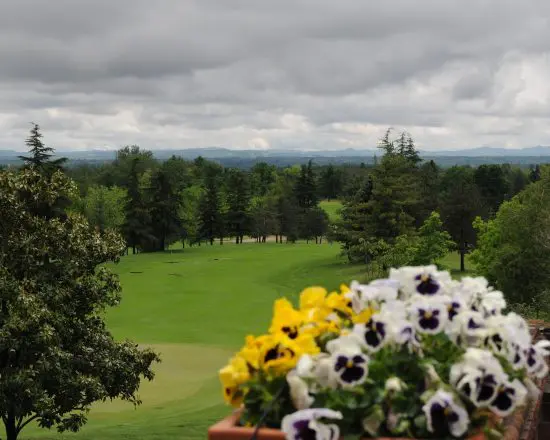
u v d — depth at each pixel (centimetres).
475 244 9088
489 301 374
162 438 2411
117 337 5172
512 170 19838
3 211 2381
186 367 3934
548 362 519
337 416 271
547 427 468
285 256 11438
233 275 9406
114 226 12562
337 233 9769
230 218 14838
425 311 327
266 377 304
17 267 2400
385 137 10838
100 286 2608
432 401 280
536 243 5781
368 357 310
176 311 6581
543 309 4884
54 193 2589
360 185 11075
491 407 296
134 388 2662
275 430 282
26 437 2789
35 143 8019
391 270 374
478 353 302
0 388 2181
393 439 279
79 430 2706
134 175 12912
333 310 356
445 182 16650
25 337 2252
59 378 2280
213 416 2789
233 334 5322
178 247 14375
